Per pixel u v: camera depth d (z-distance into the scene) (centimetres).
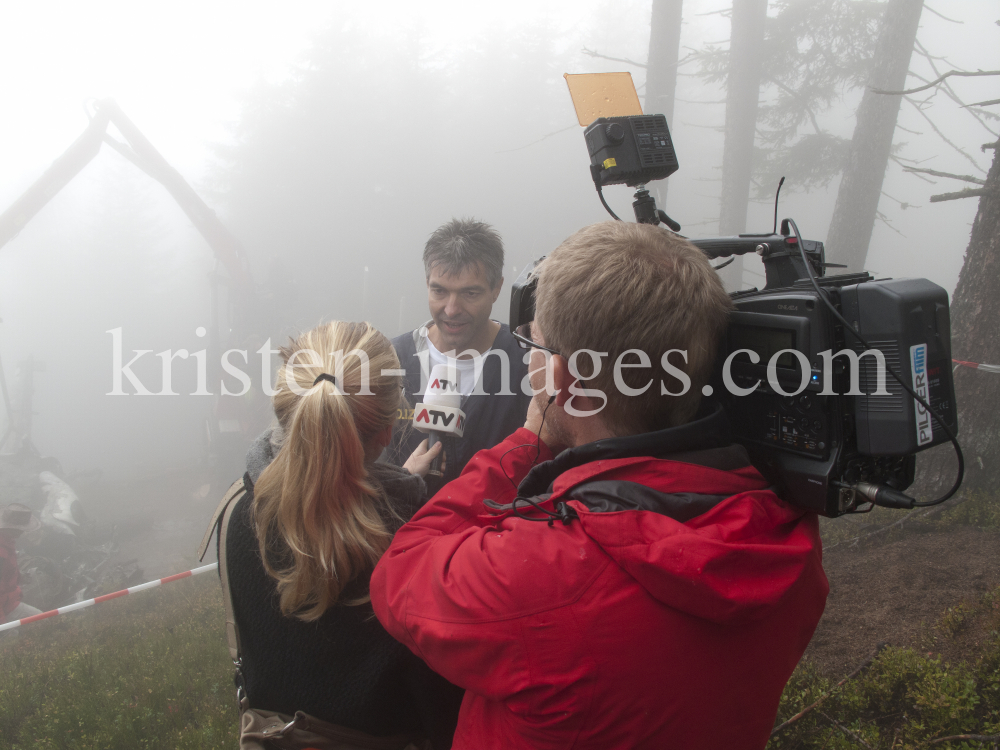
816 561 95
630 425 96
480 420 220
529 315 118
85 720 370
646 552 77
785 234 115
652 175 131
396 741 110
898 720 272
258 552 107
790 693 287
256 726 108
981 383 527
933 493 533
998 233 532
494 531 94
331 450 96
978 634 318
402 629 91
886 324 85
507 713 88
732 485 89
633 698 79
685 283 89
